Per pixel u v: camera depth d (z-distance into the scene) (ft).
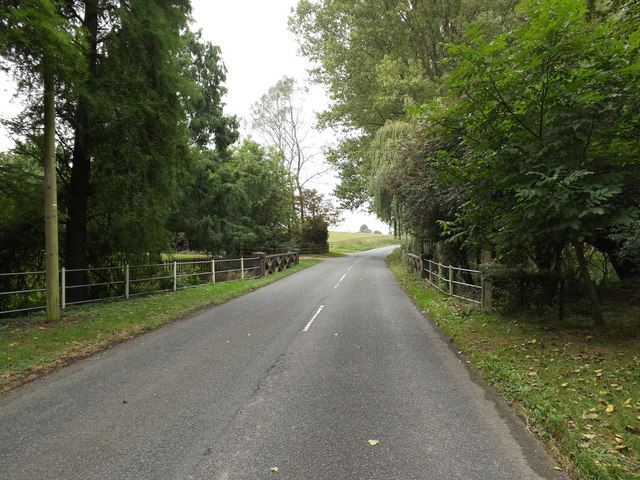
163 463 11.19
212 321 31.63
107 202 37.68
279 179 108.17
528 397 15.21
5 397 16.19
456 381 17.97
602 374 16.80
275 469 10.87
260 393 16.44
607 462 10.68
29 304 41.86
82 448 12.01
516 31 19.97
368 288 53.83
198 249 76.95
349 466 11.02
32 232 39.04
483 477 10.53
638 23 23.79
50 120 29.25
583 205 19.25
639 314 26.84
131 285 46.96
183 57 74.74
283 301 42.16
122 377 18.51
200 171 69.15
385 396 16.16
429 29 90.99
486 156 22.27
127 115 33.22
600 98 18.52
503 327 25.86
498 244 24.11
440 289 44.09
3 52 25.14
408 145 49.39
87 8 35.17
